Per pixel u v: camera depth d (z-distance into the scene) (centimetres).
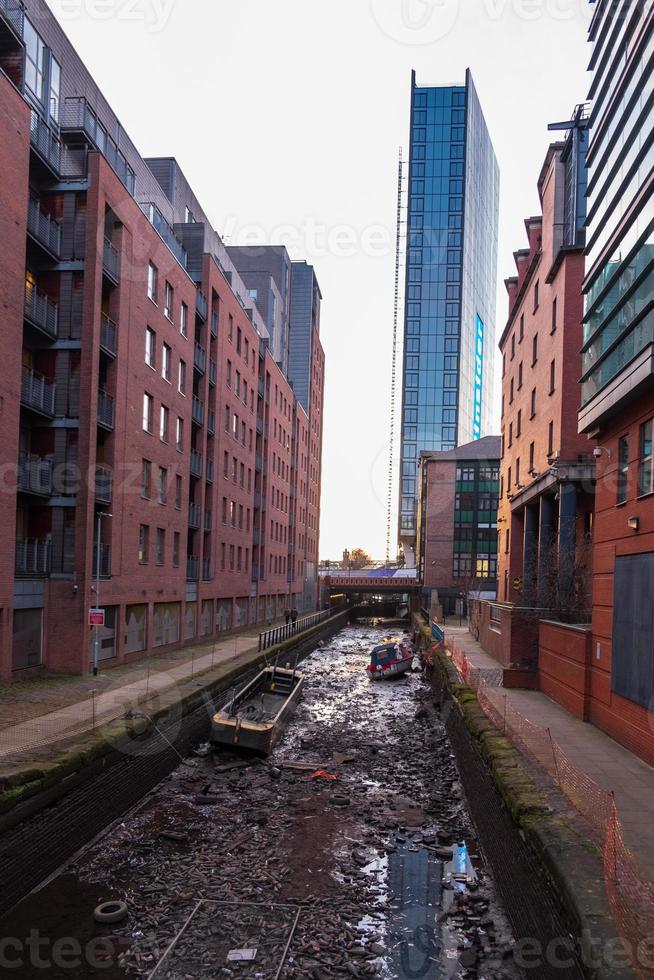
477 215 9788
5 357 1830
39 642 2073
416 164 9181
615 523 1416
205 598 3475
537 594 2502
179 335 2997
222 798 1481
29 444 2167
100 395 2255
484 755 1259
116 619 2392
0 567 1816
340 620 6612
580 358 2414
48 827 1082
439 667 2697
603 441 1538
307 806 1445
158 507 2764
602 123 1562
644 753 1199
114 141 2728
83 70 2525
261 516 4844
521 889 868
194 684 2014
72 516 2142
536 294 2911
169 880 1084
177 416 2994
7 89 1814
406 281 9044
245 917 970
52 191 2219
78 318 2194
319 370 7856
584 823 842
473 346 9556
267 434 4962
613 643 1393
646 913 612
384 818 1378
